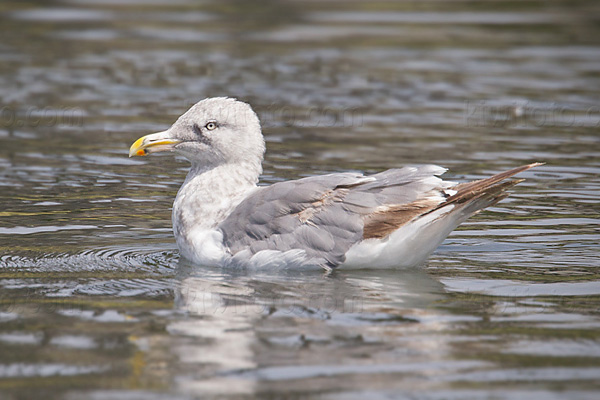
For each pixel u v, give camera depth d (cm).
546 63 2822
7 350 902
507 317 1007
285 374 841
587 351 900
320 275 1184
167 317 1002
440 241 1195
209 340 927
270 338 934
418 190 1173
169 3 3762
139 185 1692
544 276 1178
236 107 1319
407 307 1042
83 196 1603
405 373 843
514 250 1307
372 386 814
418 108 2312
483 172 1731
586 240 1348
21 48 2911
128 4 3706
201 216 1281
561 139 2012
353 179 1207
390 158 1844
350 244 1178
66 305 1046
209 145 1307
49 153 1895
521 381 827
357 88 2509
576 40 3156
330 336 941
